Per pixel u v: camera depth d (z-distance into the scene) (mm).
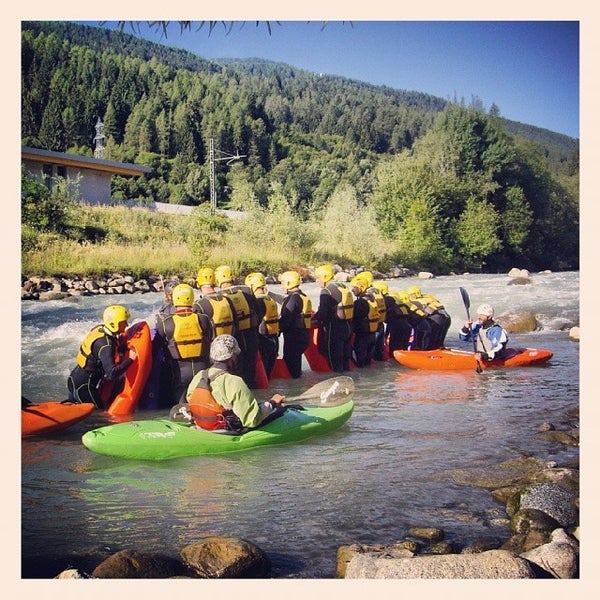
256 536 4465
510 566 3875
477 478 5371
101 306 12859
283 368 9180
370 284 10070
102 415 7055
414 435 6492
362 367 9953
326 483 5281
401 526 4598
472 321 10023
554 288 17906
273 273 19000
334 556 4238
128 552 4051
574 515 4641
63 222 17594
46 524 4594
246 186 26703
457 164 30188
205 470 5539
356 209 25438
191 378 7180
